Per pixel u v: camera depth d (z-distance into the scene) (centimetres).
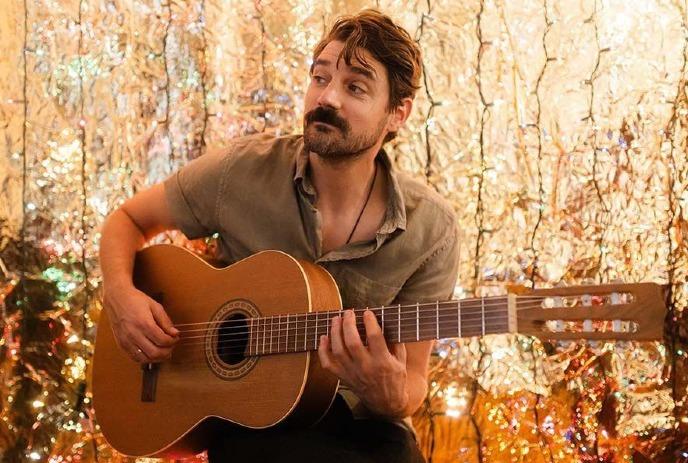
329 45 208
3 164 277
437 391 263
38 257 275
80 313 274
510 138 266
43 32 280
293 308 197
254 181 219
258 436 192
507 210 264
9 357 271
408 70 209
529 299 170
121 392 217
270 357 197
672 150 254
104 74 279
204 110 278
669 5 258
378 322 185
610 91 260
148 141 278
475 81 268
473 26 269
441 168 269
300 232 213
